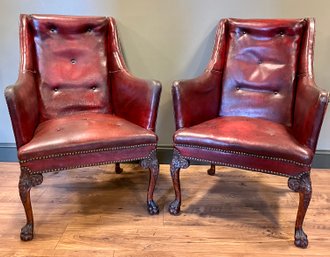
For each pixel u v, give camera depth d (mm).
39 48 1853
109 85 1942
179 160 1619
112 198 1870
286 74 1834
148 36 2098
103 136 1505
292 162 1422
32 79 1755
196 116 1764
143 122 1674
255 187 2014
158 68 2164
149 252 1440
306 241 1485
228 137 1504
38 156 1424
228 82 1924
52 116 1825
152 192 1699
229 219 1687
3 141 2275
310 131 1419
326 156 2234
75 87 1894
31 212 1504
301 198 1453
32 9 2045
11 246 1466
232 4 2025
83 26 1920
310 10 2008
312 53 1776
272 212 1751
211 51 2117
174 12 2047
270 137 1492
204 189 1981
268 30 1879
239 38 1930
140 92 1698
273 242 1515
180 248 1469
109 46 1954
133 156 1579
